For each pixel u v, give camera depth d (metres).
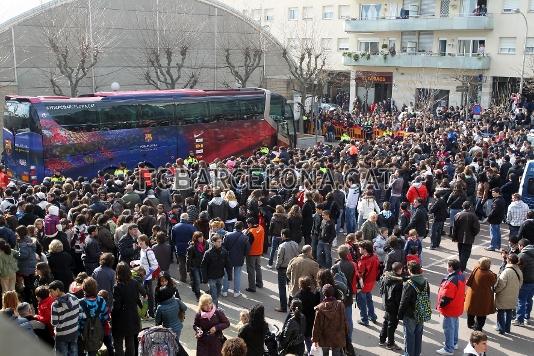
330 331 7.75
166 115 22.69
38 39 30.86
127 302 8.04
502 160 19.33
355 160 20.17
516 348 9.58
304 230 13.84
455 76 44.00
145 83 35.94
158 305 7.83
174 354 6.71
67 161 19.91
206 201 14.26
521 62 42.03
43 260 10.34
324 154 20.56
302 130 37.91
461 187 15.76
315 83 40.84
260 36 40.56
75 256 11.13
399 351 9.32
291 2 58.72
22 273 10.01
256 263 12.36
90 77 33.25
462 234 13.05
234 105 25.00
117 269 8.11
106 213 11.73
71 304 7.28
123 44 34.53
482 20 43.25
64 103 19.77
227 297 11.85
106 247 10.98
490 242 16.02
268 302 11.61
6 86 29.91
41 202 13.05
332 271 9.14
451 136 25.52
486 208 17.77
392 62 49.25
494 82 44.16
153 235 11.22
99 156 20.73
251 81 41.03
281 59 42.34
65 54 29.88
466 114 37.12
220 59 39.06
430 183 17.05
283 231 10.93
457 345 9.39
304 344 8.29
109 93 21.75
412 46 49.50
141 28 35.12
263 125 26.16
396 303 9.16
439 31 47.28
